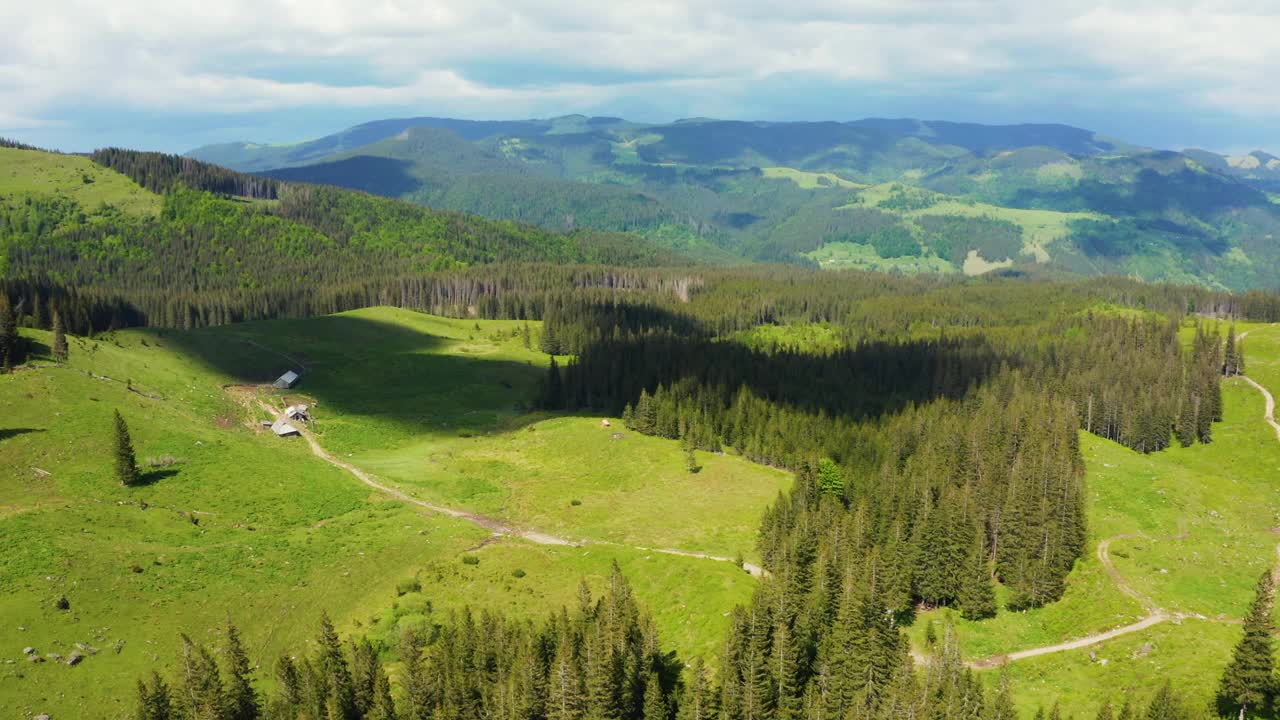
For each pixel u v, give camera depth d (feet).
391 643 294.05
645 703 251.60
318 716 245.04
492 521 431.02
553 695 249.55
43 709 240.12
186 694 240.94
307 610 318.04
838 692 268.00
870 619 280.10
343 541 377.91
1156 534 400.06
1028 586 350.02
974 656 320.09
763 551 375.45
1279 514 431.02
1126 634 310.04
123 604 296.30
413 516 421.18
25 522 330.54
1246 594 335.26
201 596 312.29
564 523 431.84
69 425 431.84
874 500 434.30
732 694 247.91
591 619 287.89
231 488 420.36
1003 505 393.29
